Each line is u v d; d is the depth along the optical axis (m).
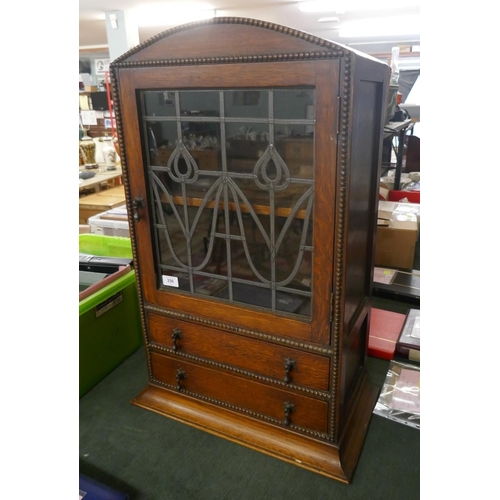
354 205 1.01
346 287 1.02
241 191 1.03
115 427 1.33
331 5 3.40
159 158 1.11
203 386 1.32
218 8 3.41
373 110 1.06
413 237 2.25
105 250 1.95
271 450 1.21
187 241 1.16
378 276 2.23
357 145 0.95
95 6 3.25
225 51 0.92
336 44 0.81
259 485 1.12
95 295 1.49
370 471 1.16
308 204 0.95
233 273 1.13
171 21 3.94
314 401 1.14
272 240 1.03
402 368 1.56
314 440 1.18
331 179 0.90
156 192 1.15
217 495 1.10
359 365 1.39
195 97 0.99
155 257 1.23
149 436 1.29
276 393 1.19
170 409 1.37
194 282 1.21
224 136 0.99
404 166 3.97
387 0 3.28
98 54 5.46
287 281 1.06
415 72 4.03
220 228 1.10
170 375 1.37
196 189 1.09
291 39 0.85
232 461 1.20
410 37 5.52
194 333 1.26
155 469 1.18
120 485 1.14
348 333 1.11
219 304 1.17
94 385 1.53
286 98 0.90
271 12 3.67
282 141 0.93
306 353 1.10
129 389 1.51
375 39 5.73
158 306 1.29
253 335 1.15
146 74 1.02
